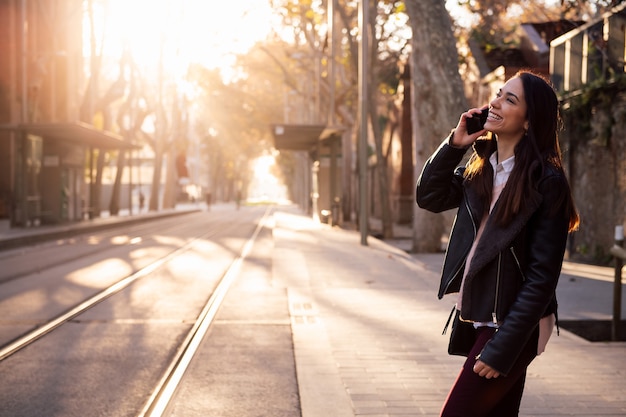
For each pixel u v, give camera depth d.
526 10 14.44
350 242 18.95
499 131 2.42
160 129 49.50
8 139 33.38
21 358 5.86
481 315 2.33
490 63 23.33
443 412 2.32
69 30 36.16
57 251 16.53
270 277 11.41
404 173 31.27
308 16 27.50
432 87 11.93
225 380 5.12
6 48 33.59
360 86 18.16
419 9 11.82
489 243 2.30
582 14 13.91
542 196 2.25
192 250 17.06
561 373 5.22
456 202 2.68
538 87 2.37
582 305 8.41
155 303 8.77
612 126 13.26
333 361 5.59
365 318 7.54
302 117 52.44
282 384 5.02
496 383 2.29
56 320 7.53
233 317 7.69
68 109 36.19
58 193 26.75
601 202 13.84
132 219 32.53
